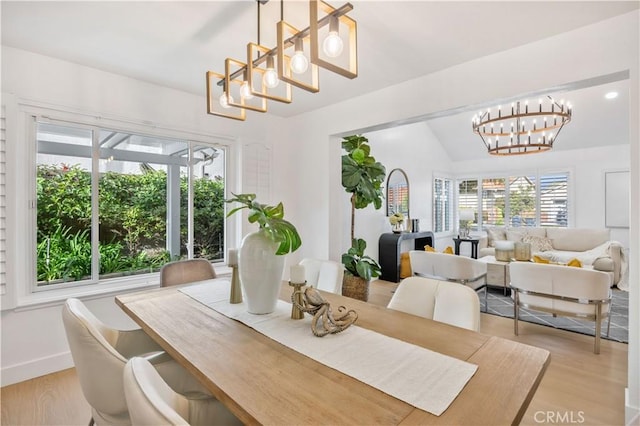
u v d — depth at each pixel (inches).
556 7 70.2
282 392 35.2
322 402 33.3
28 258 94.3
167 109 119.6
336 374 39.0
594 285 105.4
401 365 41.1
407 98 110.3
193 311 63.6
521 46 86.7
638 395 69.7
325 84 113.3
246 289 61.4
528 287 118.4
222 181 139.7
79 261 104.7
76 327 45.6
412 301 65.7
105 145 110.2
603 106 197.9
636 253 70.4
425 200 266.4
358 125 125.6
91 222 106.5
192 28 79.7
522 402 33.3
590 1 68.1
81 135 104.7
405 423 30.0
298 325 55.8
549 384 87.7
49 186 99.3
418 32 80.4
